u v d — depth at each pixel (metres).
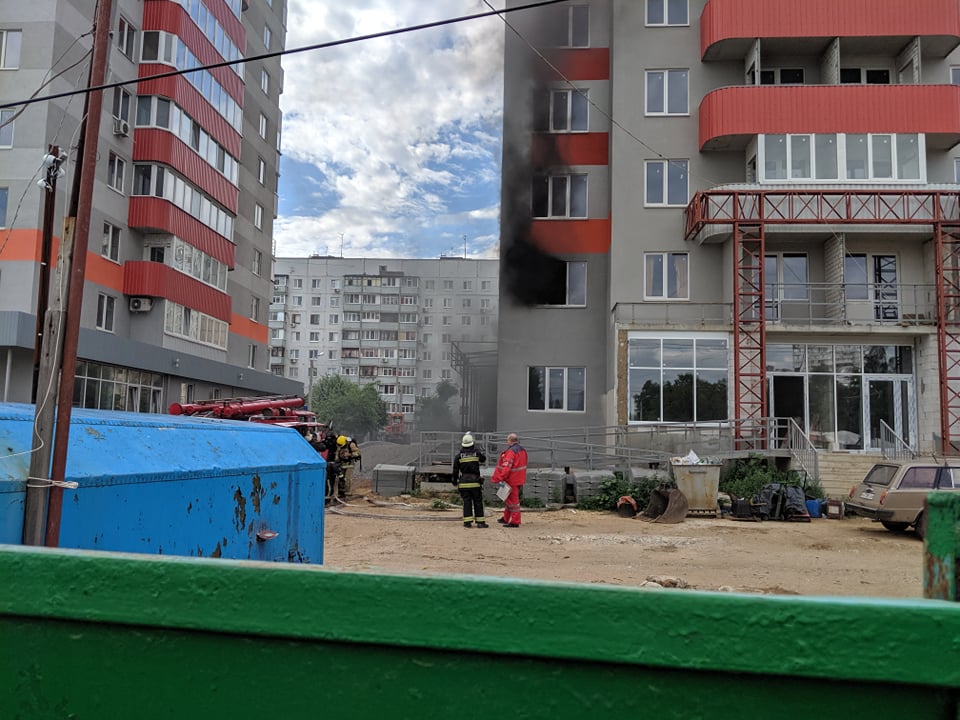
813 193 20.23
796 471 17.19
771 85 21.09
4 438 3.24
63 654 1.18
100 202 23.19
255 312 36.88
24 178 20.55
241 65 31.84
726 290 21.39
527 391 23.31
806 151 20.89
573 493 17.25
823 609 0.98
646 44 22.92
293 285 91.50
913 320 20.16
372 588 1.08
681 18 22.97
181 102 26.03
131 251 25.06
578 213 23.94
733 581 8.06
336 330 90.69
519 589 1.05
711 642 1.00
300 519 4.88
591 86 24.22
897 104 20.73
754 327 20.28
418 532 12.00
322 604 1.09
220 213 30.30
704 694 1.01
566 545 10.76
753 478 16.81
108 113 23.45
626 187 22.45
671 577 7.74
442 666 1.08
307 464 4.99
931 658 0.95
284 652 1.12
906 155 20.64
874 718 0.98
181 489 3.74
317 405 76.50
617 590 1.03
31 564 1.18
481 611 1.05
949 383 19.69
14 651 1.19
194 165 27.31
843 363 20.67
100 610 1.15
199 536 3.86
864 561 9.58
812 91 20.97
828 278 21.08
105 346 21.38
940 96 20.64
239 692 1.13
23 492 3.07
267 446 4.81
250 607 1.11
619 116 22.72
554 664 1.05
